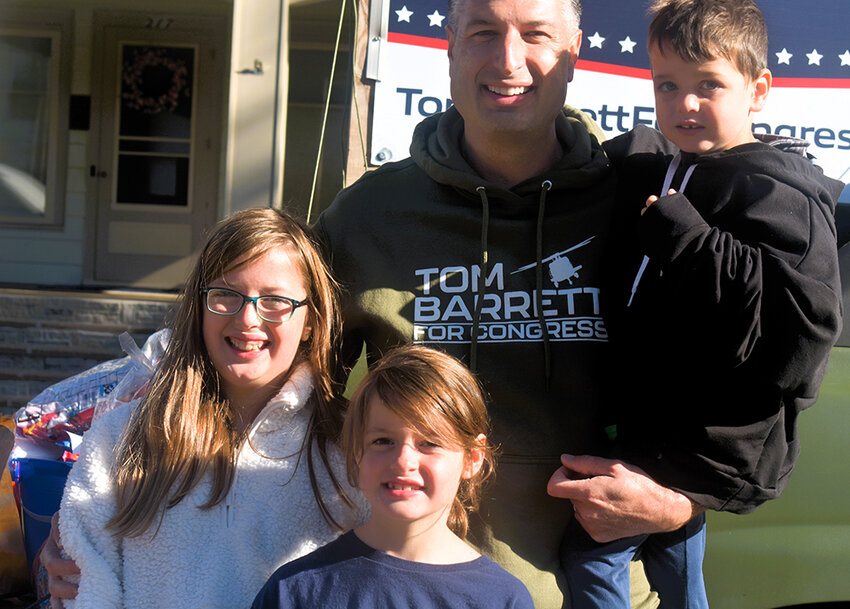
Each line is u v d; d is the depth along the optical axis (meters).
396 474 1.69
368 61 3.71
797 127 3.81
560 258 2.09
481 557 1.77
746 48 1.91
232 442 1.95
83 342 6.84
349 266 2.18
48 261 8.34
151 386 2.00
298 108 7.70
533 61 2.02
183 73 8.24
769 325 1.74
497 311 2.08
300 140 7.71
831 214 1.87
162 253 8.37
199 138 8.30
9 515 2.91
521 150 2.11
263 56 5.69
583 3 3.74
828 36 3.79
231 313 1.91
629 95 3.75
